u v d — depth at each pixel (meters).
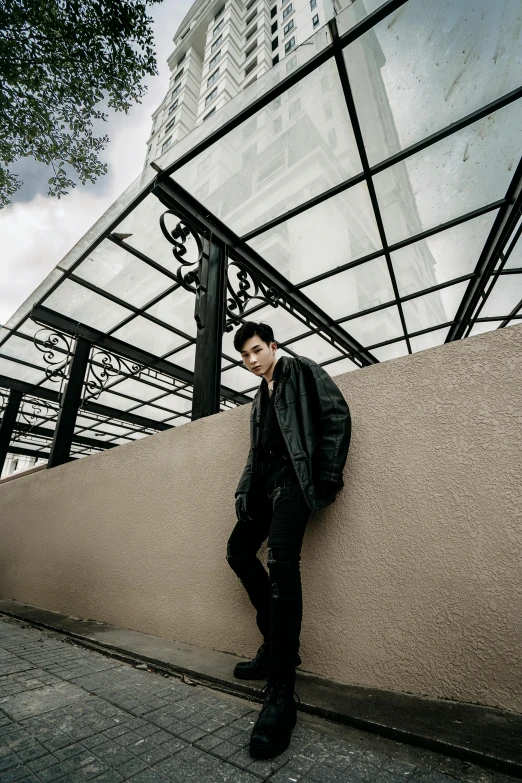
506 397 1.26
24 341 5.57
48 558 3.10
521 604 1.10
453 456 1.31
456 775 0.86
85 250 4.04
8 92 3.90
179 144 3.18
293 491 1.29
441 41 2.55
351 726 1.10
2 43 3.59
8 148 4.21
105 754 0.99
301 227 3.86
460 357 1.38
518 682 1.06
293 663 1.11
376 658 1.30
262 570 1.50
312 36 2.62
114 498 2.66
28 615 2.75
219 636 1.82
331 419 1.29
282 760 0.95
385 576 1.35
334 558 1.48
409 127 3.07
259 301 5.11
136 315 5.07
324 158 3.35
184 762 0.96
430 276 4.57
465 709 1.08
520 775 0.83
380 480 1.45
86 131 4.34
